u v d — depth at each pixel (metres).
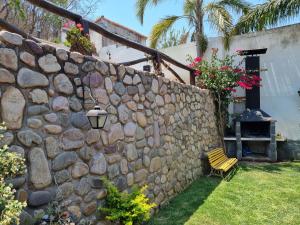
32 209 2.00
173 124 4.59
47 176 2.14
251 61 7.72
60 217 2.07
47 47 2.20
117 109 3.06
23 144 1.96
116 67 3.08
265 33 8.05
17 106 1.93
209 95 6.91
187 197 4.45
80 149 2.50
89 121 2.56
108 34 3.54
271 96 7.97
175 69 8.75
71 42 2.84
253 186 5.01
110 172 2.90
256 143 8.05
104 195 2.78
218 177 5.71
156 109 4.00
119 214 2.69
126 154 3.20
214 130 7.09
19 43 1.98
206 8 8.60
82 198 2.49
